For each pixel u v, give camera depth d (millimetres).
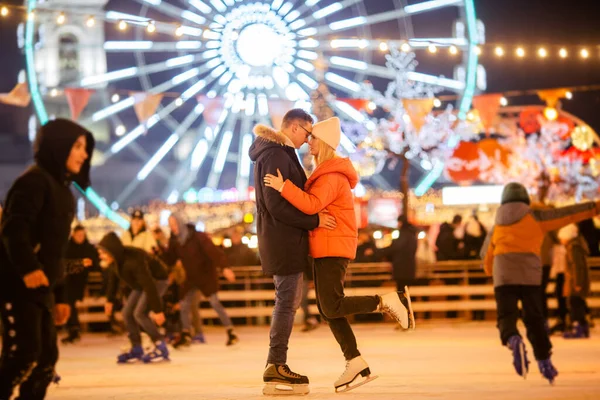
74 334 14977
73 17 63531
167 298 14078
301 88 28484
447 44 16109
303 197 6156
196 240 13008
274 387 6312
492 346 12023
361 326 16578
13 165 74750
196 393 6859
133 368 10242
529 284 7695
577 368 9086
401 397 6004
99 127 71938
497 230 7879
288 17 28781
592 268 17656
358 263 17922
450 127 28047
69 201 4875
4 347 4672
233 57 28328
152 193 72750
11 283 4684
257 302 18094
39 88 24500
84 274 15109
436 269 17109
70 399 6793
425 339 13445
